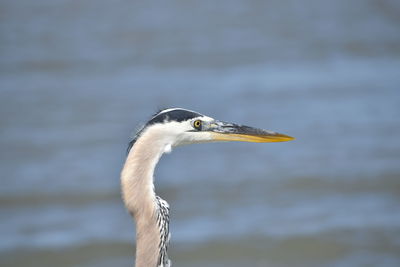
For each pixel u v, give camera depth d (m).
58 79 19.91
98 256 12.14
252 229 12.87
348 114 17.23
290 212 13.39
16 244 12.43
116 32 23.91
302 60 21.45
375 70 20.34
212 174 14.89
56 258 12.06
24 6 26.45
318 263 11.87
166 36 23.67
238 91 18.72
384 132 16.36
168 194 14.05
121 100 18.12
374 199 13.75
